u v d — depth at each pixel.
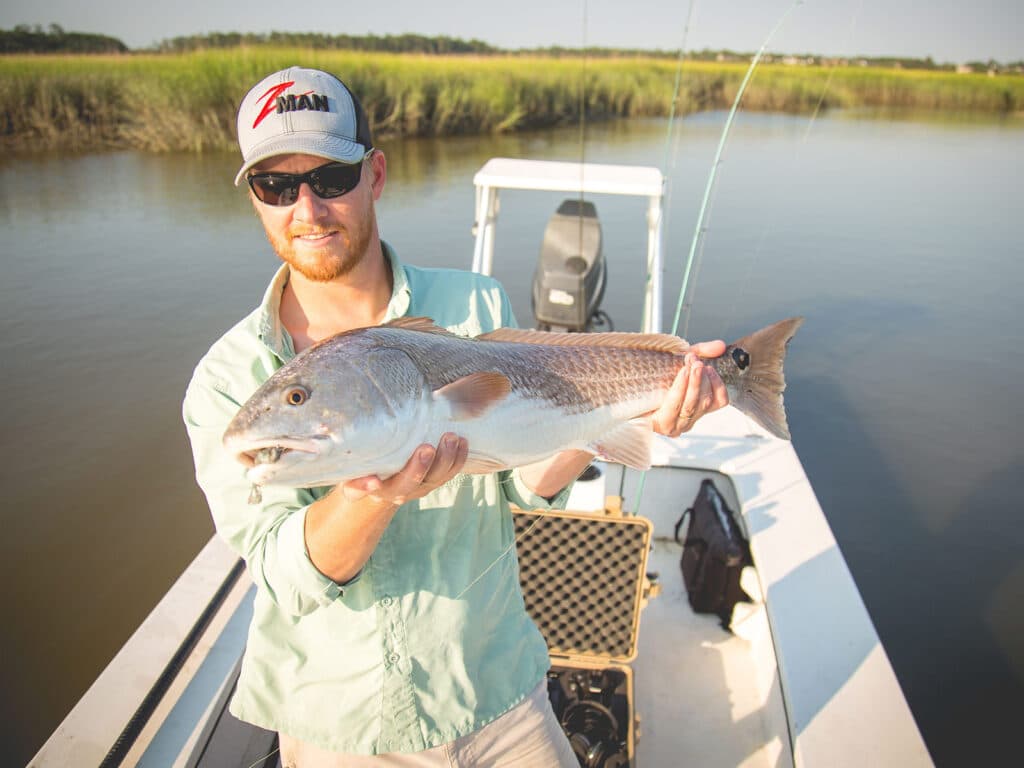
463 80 20.38
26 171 15.33
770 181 15.23
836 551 3.76
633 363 2.43
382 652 1.98
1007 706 4.79
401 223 11.84
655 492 4.54
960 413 7.99
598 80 22.09
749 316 9.79
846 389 8.38
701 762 3.29
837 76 25.75
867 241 12.39
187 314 9.38
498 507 2.19
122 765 2.67
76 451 7.00
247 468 1.89
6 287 9.93
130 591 5.52
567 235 5.97
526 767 2.24
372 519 1.68
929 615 5.49
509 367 2.19
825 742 2.81
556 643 3.39
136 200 13.58
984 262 11.67
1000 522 6.44
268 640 2.02
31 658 4.93
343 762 2.03
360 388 1.78
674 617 4.07
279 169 1.87
